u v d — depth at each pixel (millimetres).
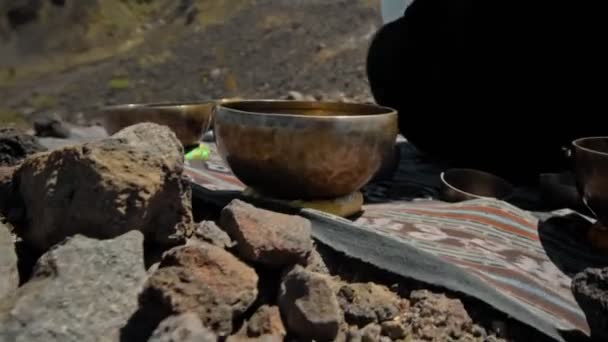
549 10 2160
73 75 6359
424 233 1519
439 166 2736
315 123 1355
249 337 1026
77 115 5336
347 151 1392
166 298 975
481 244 1493
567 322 1182
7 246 1147
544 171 2430
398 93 2770
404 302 1153
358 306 1106
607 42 2102
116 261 1063
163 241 1228
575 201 1938
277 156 1396
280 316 1061
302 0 8266
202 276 1030
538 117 2318
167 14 8141
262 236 1151
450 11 2426
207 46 7309
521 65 2270
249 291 1048
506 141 2439
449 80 2486
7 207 1342
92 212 1133
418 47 2611
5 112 5297
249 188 1534
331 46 7254
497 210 1740
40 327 940
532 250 1530
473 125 2496
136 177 1163
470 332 1094
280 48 7320
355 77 6527
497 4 2268
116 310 1007
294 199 1480
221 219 1250
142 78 6508
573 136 2303
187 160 2133
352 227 1309
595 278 1095
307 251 1166
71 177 1174
